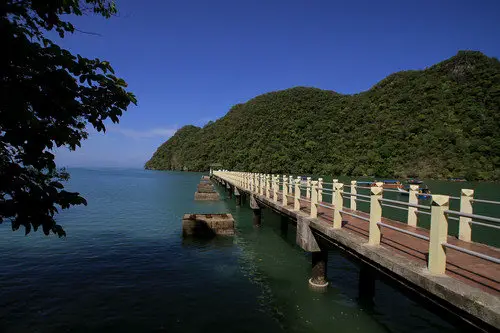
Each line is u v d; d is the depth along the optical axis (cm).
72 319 659
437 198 398
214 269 969
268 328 634
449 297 347
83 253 1117
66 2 285
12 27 234
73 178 7812
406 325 652
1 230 1430
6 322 643
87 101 294
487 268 433
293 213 938
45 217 275
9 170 263
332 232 659
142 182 6019
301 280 885
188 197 3167
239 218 1923
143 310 700
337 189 684
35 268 955
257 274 930
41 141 261
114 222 1733
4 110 237
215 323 651
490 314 299
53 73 249
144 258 1067
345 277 907
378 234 540
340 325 648
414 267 421
